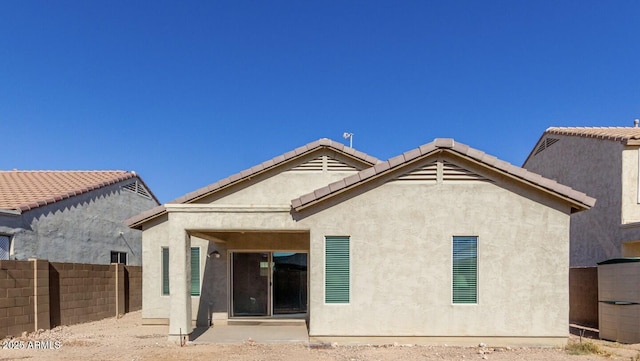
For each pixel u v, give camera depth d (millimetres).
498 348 11070
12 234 15289
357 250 11641
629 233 14227
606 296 12906
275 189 15328
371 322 11484
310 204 11617
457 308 11406
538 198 11531
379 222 11672
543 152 20953
